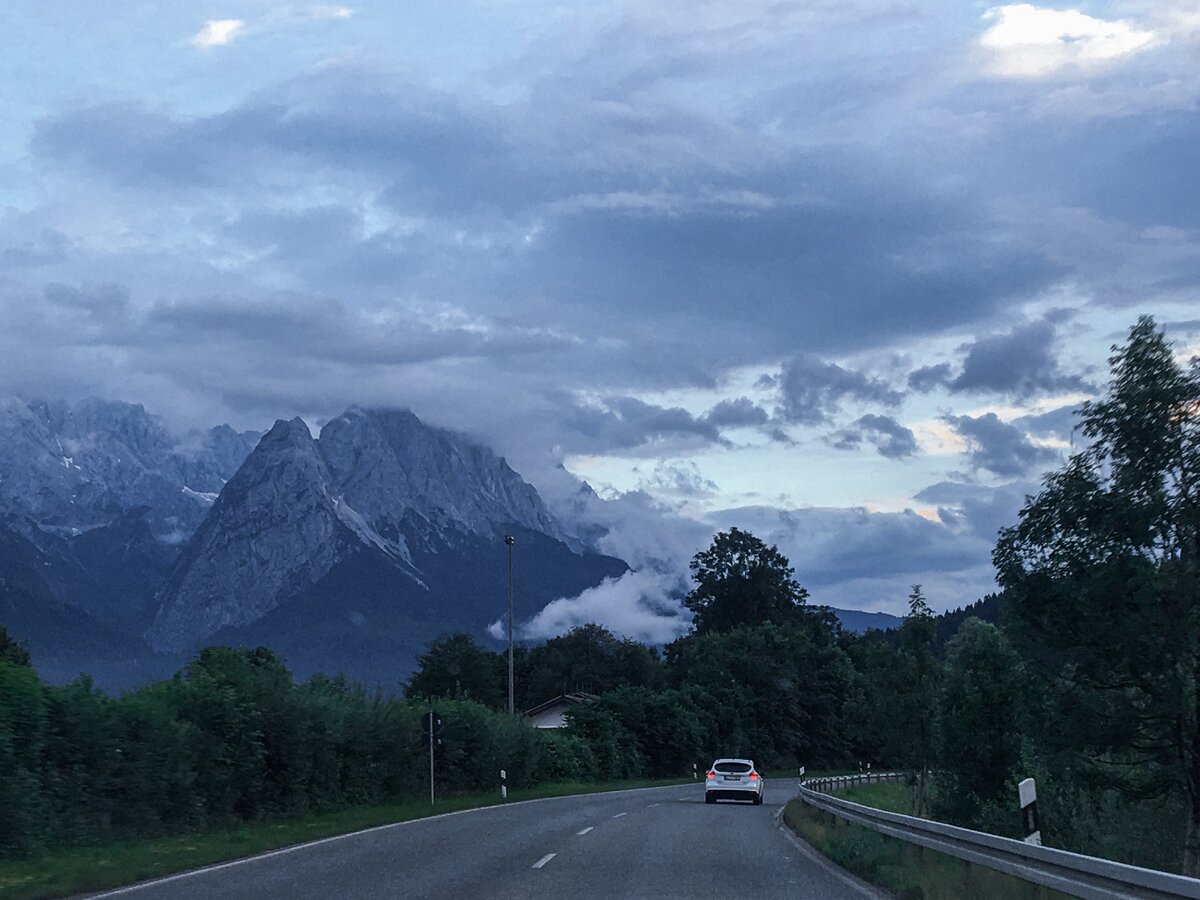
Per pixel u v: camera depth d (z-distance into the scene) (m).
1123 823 40.38
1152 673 28.09
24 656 47.62
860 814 23.33
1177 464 27.47
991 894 13.36
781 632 120.81
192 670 29.70
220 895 14.45
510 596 62.31
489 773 52.34
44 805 20.86
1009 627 29.11
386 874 16.98
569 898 14.34
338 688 40.28
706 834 26.42
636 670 141.38
